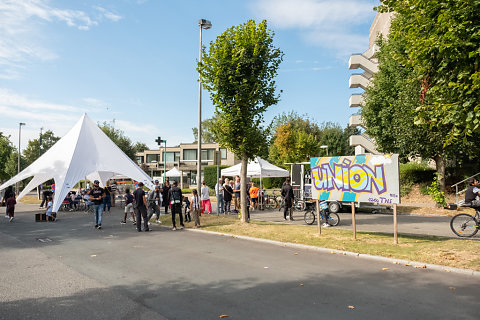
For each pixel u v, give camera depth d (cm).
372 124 1977
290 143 3894
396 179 803
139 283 544
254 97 1142
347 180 892
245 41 1125
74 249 825
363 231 1015
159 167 6003
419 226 1135
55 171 1692
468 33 568
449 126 1426
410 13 653
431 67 647
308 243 845
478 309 425
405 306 437
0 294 492
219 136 1194
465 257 654
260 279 563
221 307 438
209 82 1179
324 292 495
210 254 761
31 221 1418
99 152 1925
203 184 1656
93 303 454
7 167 4906
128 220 1438
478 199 904
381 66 1941
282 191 1384
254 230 1041
